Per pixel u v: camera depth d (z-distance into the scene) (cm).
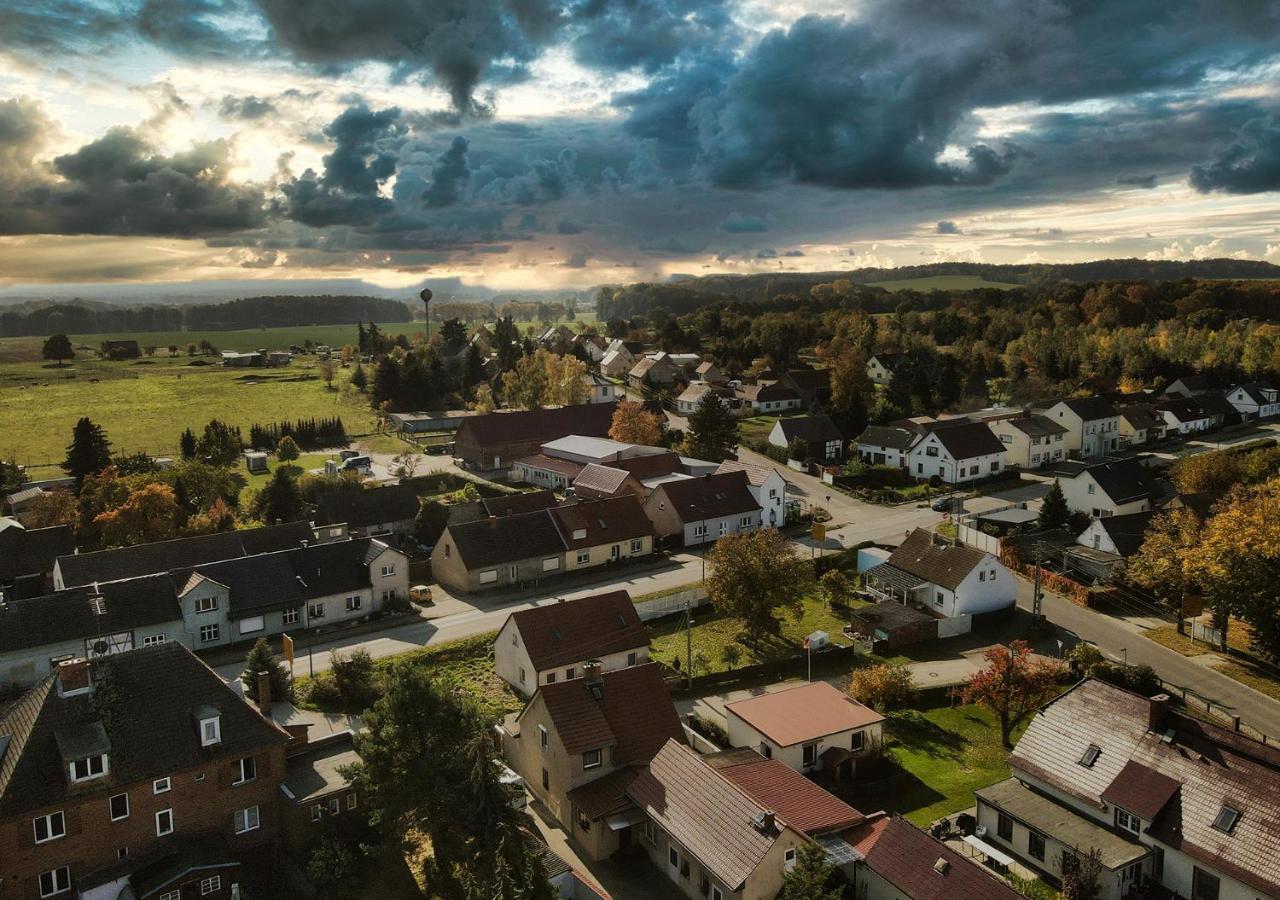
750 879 3709
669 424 15600
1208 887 3859
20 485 11769
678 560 9138
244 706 4400
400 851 4388
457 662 6781
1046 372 18412
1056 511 9644
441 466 13012
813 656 6731
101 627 6550
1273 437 14575
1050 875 4222
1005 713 5497
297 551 7694
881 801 4919
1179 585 7438
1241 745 4166
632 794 4459
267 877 4322
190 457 13062
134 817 3997
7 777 3778
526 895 3553
